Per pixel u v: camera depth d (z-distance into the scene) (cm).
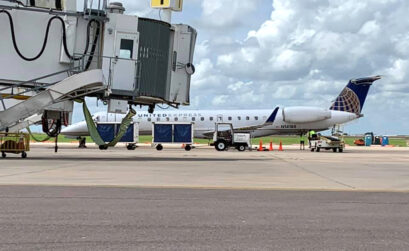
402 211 701
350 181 1209
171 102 2330
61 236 501
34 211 665
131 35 2086
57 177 1211
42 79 2041
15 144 2180
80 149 4200
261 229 551
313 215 657
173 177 1270
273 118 4869
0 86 2025
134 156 2708
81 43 2069
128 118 2411
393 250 448
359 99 5188
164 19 2261
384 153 3972
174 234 518
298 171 1565
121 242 475
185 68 2339
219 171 1524
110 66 2073
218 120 4966
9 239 484
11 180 1116
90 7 2038
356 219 626
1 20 1983
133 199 808
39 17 2022
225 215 650
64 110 2128
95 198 812
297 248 454
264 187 1033
